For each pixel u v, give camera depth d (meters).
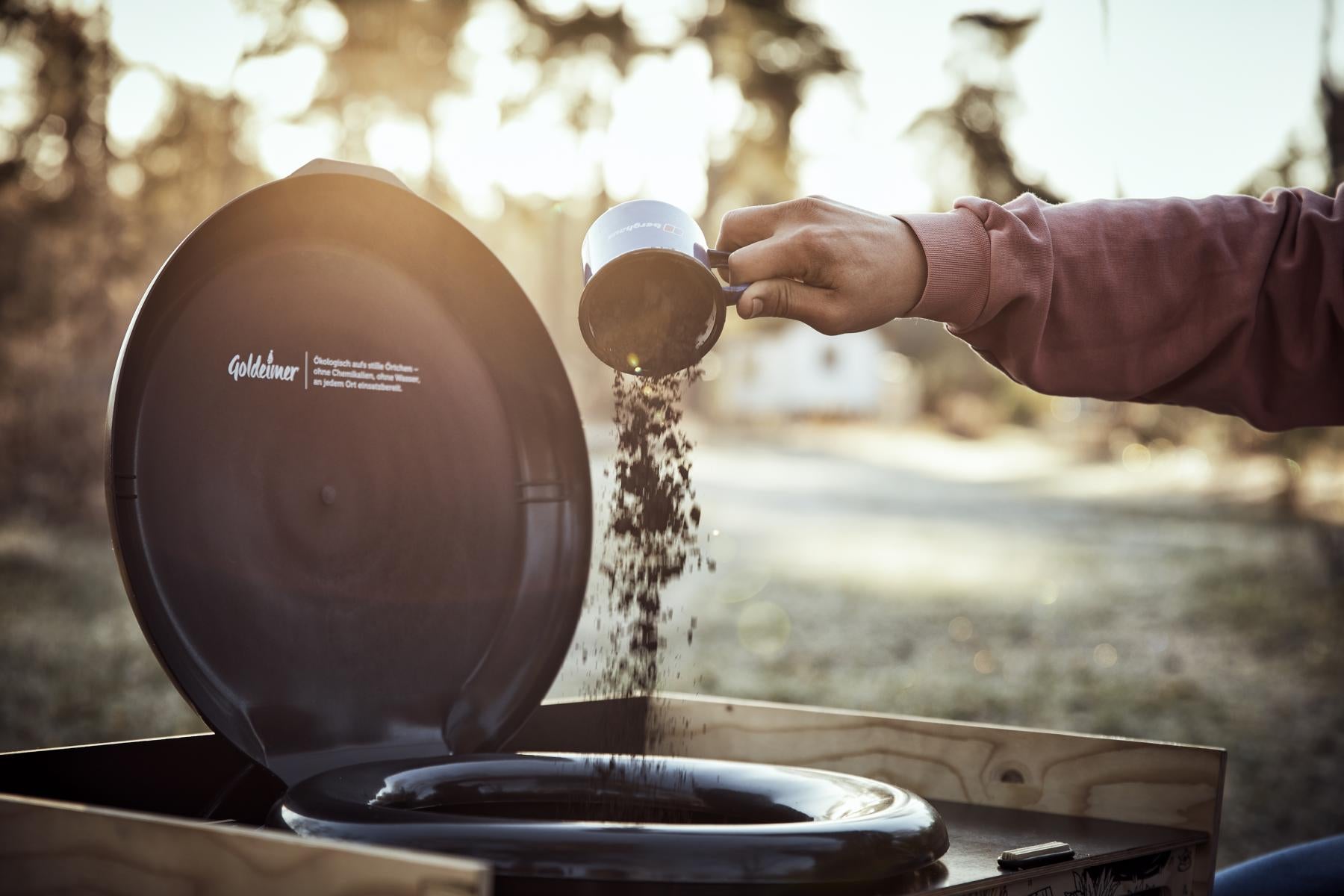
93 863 0.87
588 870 0.91
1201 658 6.86
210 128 11.35
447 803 1.17
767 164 17.20
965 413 29.38
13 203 9.88
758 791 1.22
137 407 1.12
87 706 5.14
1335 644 7.00
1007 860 1.08
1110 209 1.33
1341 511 9.62
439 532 1.40
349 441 1.32
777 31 16.42
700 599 8.89
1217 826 1.25
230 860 0.80
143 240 10.48
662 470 1.38
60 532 8.82
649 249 1.12
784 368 29.12
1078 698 6.02
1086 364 1.30
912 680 6.38
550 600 1.47
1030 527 13.35
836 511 14.98
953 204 1.31
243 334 1.23
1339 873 1.40
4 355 9.44
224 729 1.15
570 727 1.54
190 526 1.16
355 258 1.36
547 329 1.48
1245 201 1.37
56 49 10.07
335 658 1.28
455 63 14.09
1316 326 1.30
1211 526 12.55
